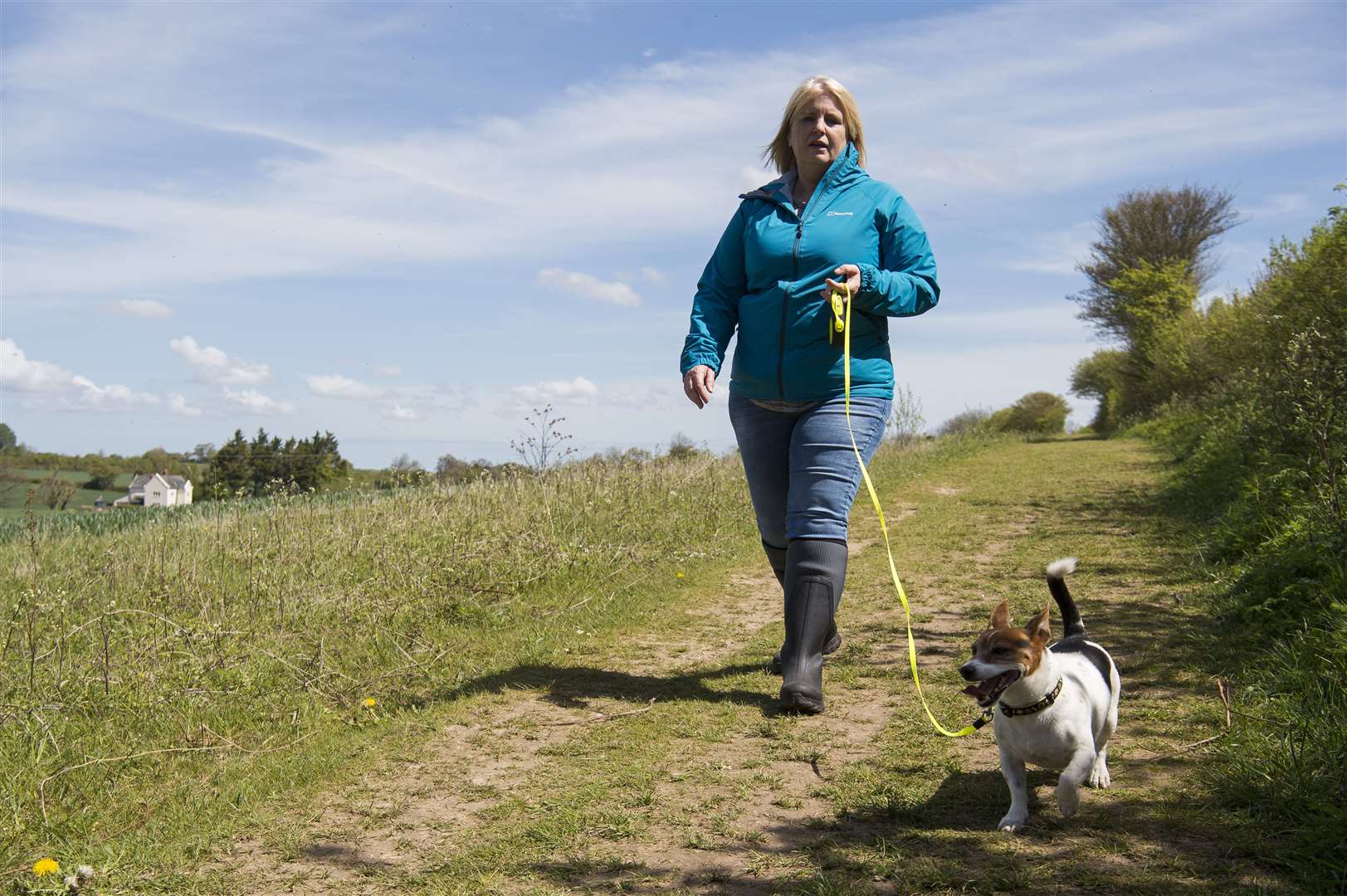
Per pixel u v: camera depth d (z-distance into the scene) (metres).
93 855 3.02
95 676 4.55
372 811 3.37
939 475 15.55
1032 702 2.88
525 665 5.22
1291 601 5.01
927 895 2.52
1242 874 2.53
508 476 10.42
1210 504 9.43
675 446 13.34
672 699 4.59
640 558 7.99
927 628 5.78
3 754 3.71
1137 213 38.62
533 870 2.82
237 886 2.83
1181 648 4.87
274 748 4.06
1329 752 3.11
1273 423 9.27
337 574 7.06
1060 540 8.77
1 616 5.90
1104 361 45.12
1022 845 2.79
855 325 4.48
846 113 4.62
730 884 2.68
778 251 4.50
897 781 3.40
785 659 4.32
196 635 5.27
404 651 5.30
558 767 3.74
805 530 4.41
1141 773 3.31
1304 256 12.10
